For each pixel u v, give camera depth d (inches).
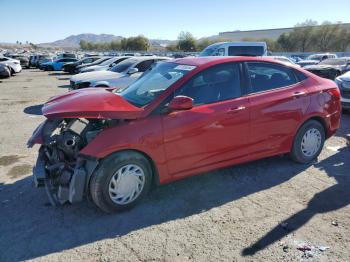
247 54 628.4
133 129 140.8
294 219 140.4
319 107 194.7
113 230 134.2
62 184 141.4
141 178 147.3
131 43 3932.1
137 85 179.8
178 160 153.3
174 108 143.0
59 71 1360.7
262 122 173.9
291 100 183.2
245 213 145.9
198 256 117.6
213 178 181.6
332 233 130.2
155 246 123.6
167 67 180.7
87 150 135.3
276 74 185.0
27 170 200.1
